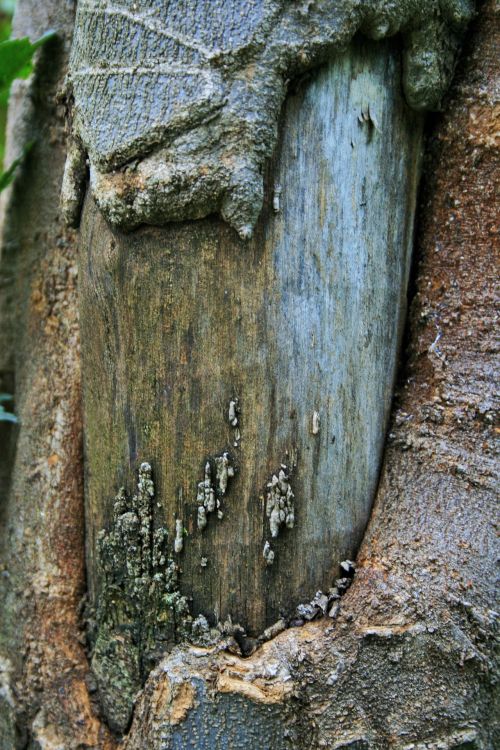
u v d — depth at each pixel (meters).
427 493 0.53
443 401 0.54
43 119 0.60
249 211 0.49
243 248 0.50
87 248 0.52
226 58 0.48
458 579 0.51
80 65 0.51
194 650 0.51
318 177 0.50
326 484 0.52
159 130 0.48
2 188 0.60
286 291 0.50
